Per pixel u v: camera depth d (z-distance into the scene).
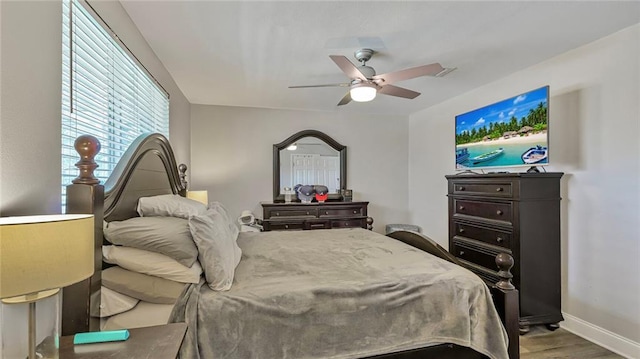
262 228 4.45
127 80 2.12
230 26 2.21
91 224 0.94
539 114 2.91
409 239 2.64
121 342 1.04
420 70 2.37
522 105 3.09
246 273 1.77
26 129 1.08
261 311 1.41
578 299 2.63
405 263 1.95
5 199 0.98
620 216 2.33
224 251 1.61
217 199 4.61
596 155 2.49
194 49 2.60
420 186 5.05
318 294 1.51
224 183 4.63
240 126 4.69
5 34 0.98
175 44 2.50
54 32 1.25
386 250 2.29
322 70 3.11
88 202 1.22
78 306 1.20
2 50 0.97
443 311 1.61
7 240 0.74
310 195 4.79
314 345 1.44
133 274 1.45
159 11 2.01
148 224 1.52
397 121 5.35
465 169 3.92
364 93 2.58
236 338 1.35
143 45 2.38
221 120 4.62
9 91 1.00
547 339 2.54
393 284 1.63
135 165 1.88
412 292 1.61
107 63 1.82
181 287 1.48
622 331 2.32
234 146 4.67
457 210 3.43
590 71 2.53
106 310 1.39
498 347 1.60
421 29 2.27
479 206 3.10
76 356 0.96
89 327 1.21
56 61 1.27
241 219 4.25
